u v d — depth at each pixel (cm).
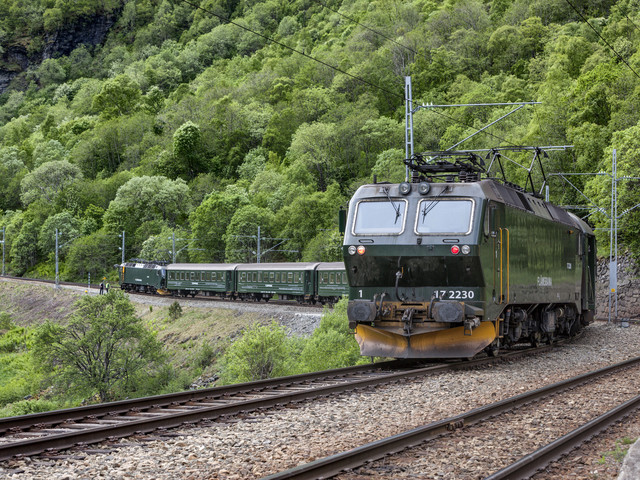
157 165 14762
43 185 14450
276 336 2777
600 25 10419
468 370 1711
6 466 817
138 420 1036
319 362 2825
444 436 970
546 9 13062
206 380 4028
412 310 1689
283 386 1482
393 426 1063
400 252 1694
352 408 1210
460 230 1656
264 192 10744
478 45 13250
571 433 918
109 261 11456
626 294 4922
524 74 11662
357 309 1717
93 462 838
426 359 1920
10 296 9650
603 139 5869
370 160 11338
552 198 6306
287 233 9000
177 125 16425
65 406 3481
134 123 16850
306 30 19962
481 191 1684
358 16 18250
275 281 5506
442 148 9038
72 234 12262
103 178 15600
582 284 2709
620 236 5262
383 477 776
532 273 2019
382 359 2673
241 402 1179
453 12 14638
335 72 15412
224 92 17125
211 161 14662
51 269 12262
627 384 1509
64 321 7312
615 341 2650
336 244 7588
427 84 13012
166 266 7050
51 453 874
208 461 852
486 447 912
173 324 5669
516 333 2014
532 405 1222
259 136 14588
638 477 694
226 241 9462
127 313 3650
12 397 4600
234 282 6016
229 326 5016
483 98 9938
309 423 1078
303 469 736
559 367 1838
